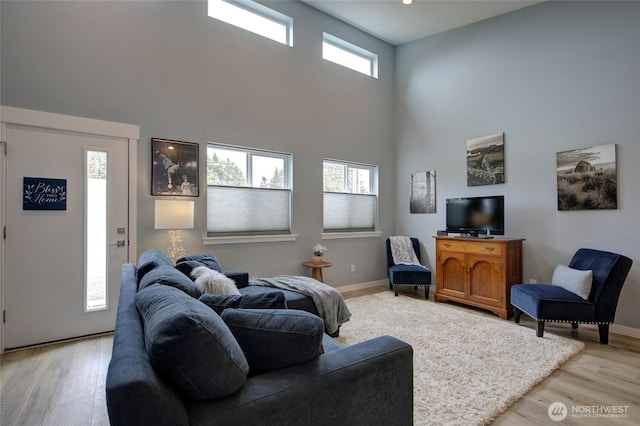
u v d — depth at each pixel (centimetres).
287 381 105
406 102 544
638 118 319
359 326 330
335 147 487
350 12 459
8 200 275
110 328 316
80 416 187
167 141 347
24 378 229
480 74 449
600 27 345
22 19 280
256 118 410
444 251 432
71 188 300
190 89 363
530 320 358
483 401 197
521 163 405
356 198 519
